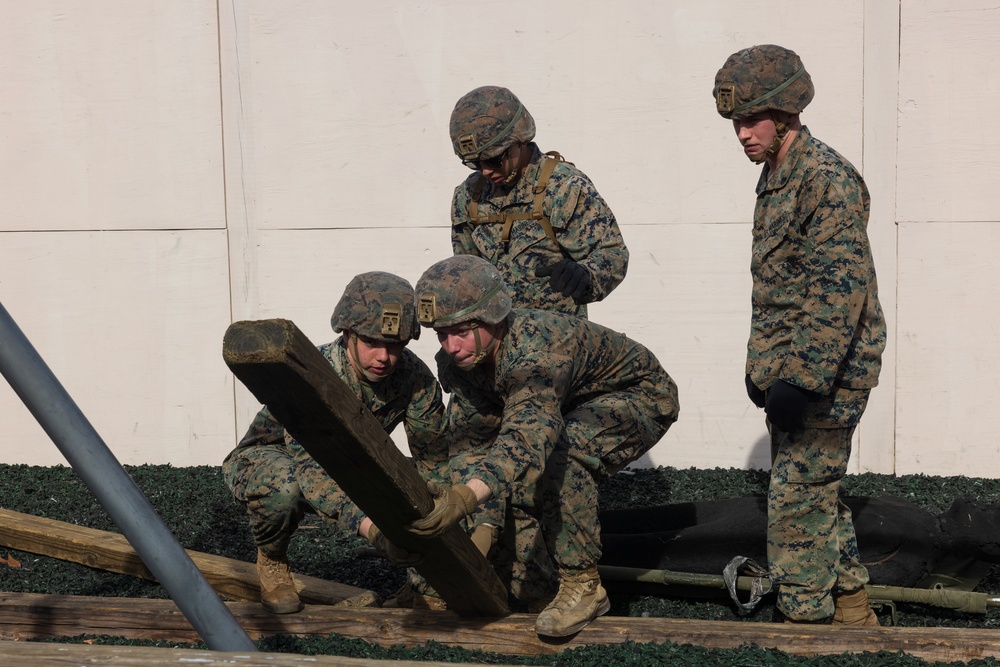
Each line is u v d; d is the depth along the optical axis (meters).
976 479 12.70
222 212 14.09
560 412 7.91
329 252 13.97
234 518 12.05
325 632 8.49
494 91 9.27
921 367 12.94
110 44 14.05
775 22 12.84
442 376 8.62
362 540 11.18
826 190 7.98
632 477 13.09
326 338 14.09
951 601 8.83
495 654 8.08
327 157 13.86
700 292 13.27
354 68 13.70
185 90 13.98
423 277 7.56
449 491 6.66
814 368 7.90
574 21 13.19
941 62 12.55
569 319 8.20
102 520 11.91
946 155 12.65
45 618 8.84
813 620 8.29
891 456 13.10
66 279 14.46
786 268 8.30
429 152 13.67
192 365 14.36
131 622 8.73
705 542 9.84
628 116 13.20
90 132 14.20
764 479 12.80
